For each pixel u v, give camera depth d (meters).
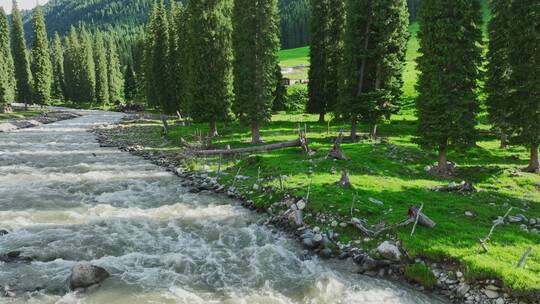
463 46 25.66
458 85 26.00
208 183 27.11
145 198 24.00
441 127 26.31
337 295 13.25
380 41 36.66
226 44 41.00
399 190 23.47
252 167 29.62
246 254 16.41
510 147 37.72
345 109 38.28
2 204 22.06
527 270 13.18
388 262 15.16
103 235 18.09
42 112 85.75
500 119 35.94
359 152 32.44
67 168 32.16
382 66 37.06
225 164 31.97
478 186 25.50
